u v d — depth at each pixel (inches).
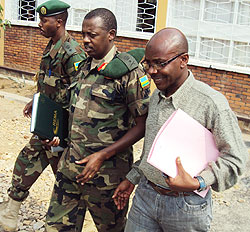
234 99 255.3
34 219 143.6
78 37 312.3
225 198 166.9
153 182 86.2
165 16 268.1
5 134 231.0
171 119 78.7
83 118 102.4
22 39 349.7
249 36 247.3
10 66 361.7
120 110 101.6
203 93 79.8
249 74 246.7
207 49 261.6
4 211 134.6
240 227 147.6
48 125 107.7
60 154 129.6
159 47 77.5
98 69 101.3
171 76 79.2
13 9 352.2
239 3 247.0
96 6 298.8
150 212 88.2
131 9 284.5
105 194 106.0
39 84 135.1
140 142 229.8
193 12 261.3
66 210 108.5
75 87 106.4
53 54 128.0
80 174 98.4
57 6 126.3
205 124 80.2
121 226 111.8
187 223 84.4
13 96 304.3
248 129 247.6
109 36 100.6
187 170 79.0
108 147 99.3
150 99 90.7
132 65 98.2
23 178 131.2
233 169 77.8
